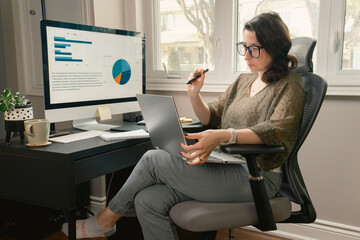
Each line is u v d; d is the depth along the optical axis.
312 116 1.18
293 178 1.22
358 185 1.79
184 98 2.25
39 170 1.24
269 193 1.21
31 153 1.24
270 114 1.23
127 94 1.87
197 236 1.86
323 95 1.17
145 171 1.23
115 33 1.77
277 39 1.26
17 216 1.96
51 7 2.29
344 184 1.83
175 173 1.18
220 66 2.14
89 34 1.64
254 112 1.30
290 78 1.25
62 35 1.53
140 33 1.92
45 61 1.47
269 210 1.08
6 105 1.33
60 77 1.53
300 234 1.97
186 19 2.27
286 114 1.18
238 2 2.07
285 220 1.27
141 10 2.34
